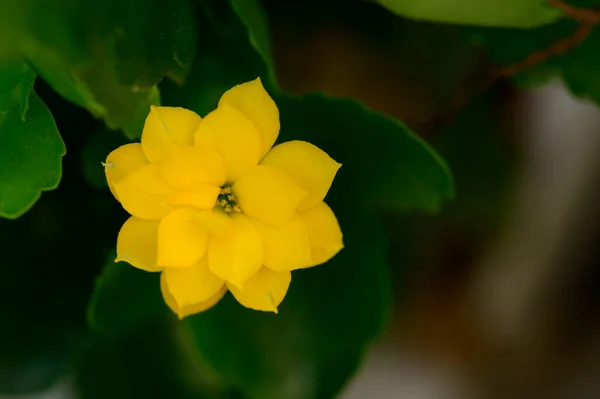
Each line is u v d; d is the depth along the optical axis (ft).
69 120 0.54
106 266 0.53
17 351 0.57
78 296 0.57
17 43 0.51
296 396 0.55
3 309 0.57
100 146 0.53
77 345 0.58
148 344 0.59
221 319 0.55
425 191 0.54
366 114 0.52
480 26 0.56
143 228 0.49
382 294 0.55
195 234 0.49
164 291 0.50
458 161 0.60
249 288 0.49
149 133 0.48
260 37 0.52
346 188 0.55
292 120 0.53
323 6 0.57
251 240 0.49
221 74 0.53
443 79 0.58
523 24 0.53
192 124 0.49
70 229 0.57
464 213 0.61
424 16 0.53
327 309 0.55
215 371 0.55
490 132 0.60
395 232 0.60
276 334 0.55
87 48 0.51
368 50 0.58
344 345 0.55
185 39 0.51
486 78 0.58
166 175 0.48
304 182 0.49
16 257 0.56
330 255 0.50
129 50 0.51
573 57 0.55
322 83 0.58
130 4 0.51
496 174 0.61
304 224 0.49
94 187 0.55
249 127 0.48
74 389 0.60
